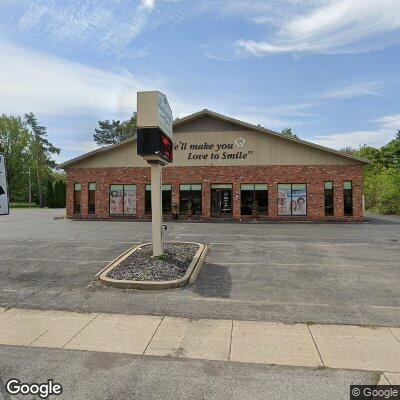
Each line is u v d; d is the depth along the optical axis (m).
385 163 43.88
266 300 7.35
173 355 5.04
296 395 4.02
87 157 28.36
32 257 11.45
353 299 7.36
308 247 13.21
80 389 4.20
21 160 69.75
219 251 12.36
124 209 28.11
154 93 9.80
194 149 27.27
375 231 18.80
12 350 5.23
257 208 26.53
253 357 4.95
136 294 7.79
